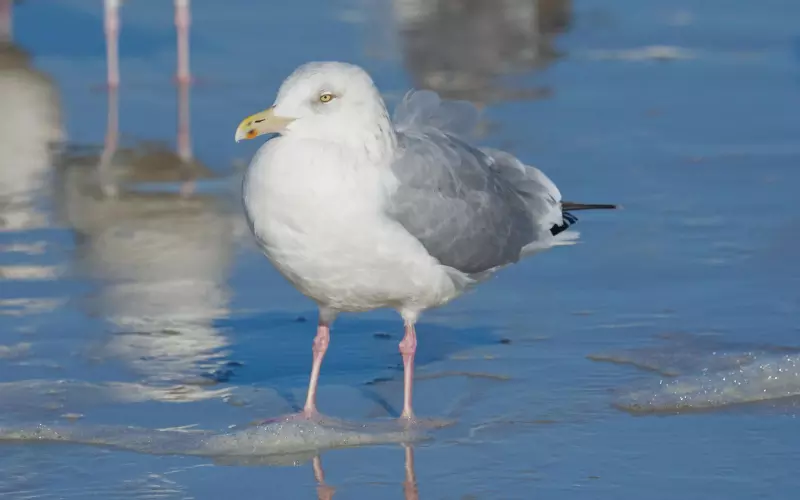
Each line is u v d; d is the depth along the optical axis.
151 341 12.98
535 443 10.63
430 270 11.02
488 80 25.05
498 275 14.88
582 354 12.57
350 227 10.49
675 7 32.47
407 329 11.41
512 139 20.64
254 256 15.66
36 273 14.91
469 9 31.41
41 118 22.22
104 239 16.19
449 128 12.20
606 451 10.46
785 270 14.94
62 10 31.50
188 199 18.02
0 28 29.12
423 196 10.86
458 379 12.02
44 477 10.07
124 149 20.59
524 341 12.94
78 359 12.48
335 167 10.43
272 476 10.12
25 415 11.20
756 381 11.70
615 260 15.35
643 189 18.22
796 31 29.69
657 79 25.33
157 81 25.34
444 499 9.69
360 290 10.88
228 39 28.75
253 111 22.98
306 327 13.49
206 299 14.22
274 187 10.44
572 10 31.77
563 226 12.22
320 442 10.70
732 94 24.14
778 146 20.59
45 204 17.70
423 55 27.02
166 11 31.80
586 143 20.58
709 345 12.70
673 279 14.68
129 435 10.84
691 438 10.69
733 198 17.84
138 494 9.80
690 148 20.42
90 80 25.41
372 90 10.62
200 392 11.81
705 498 9.66
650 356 12.43
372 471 10.19
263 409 11.45
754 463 10.23
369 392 11.83
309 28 29.66
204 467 10.27
